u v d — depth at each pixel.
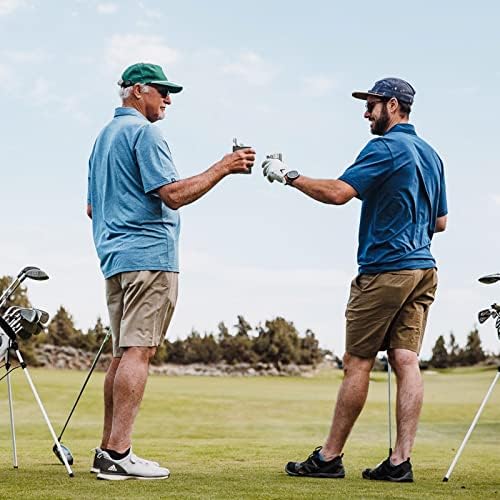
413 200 4.54
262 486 3.88
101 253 4.41
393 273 4.48
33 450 6.24
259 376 33.78
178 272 4.44
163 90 4.62
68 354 31.83
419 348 4.60
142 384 4.23
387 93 4.71
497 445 8.44
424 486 4.03
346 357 4.61
